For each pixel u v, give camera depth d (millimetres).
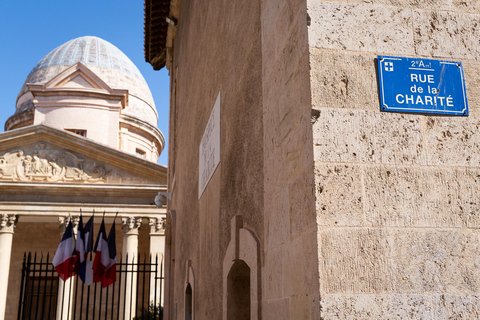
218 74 6141
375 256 2549
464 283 2596
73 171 28891
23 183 27875
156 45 15062
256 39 4230
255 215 3961
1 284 26531
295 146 2973
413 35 2979
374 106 2807
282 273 3100
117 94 39969
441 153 2807
